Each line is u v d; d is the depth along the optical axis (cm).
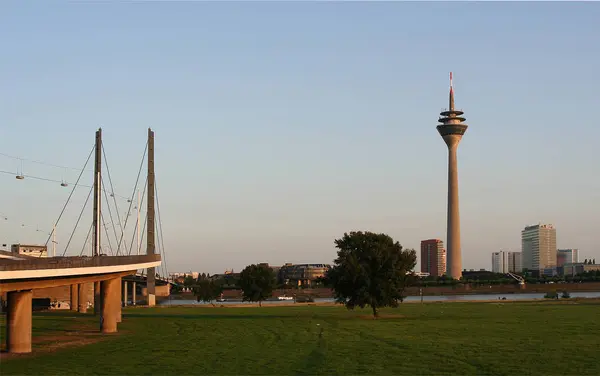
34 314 15538
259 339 8794
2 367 6406
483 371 5969
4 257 12925
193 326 11219
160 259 13575
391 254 12962
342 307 19600
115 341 8819
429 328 10350
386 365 6316
